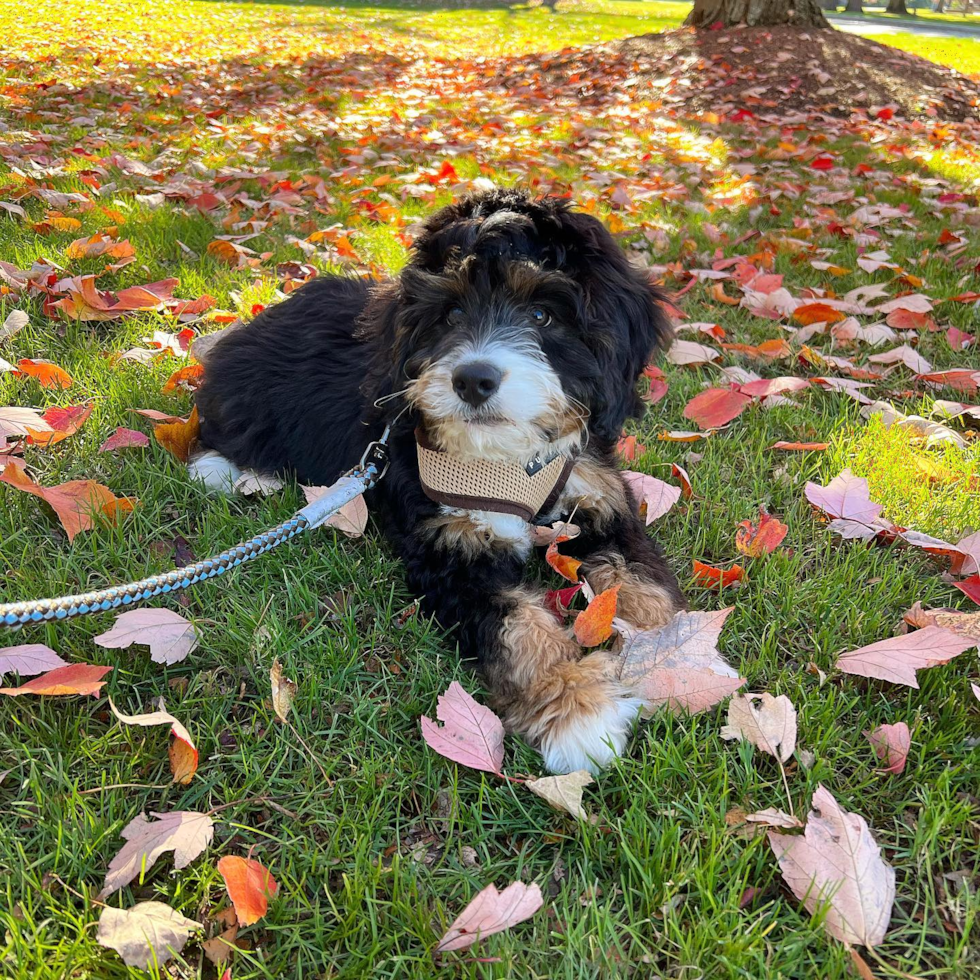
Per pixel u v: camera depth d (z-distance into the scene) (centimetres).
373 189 140
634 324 59
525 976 37
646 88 248
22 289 92
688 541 66
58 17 378
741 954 37
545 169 163
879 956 38
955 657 52
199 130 184
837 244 128
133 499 63
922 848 42
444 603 56
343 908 40
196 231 116
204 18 443
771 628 55
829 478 72
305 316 75
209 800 45
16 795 45
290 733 48
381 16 541
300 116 205
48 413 70
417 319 57
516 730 49
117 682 51
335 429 68
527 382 52
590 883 41
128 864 40
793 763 47
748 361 94
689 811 43
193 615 56
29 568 58
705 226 127
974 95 256
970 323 100
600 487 61
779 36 263
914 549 65
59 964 37
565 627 57
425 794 46
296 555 62
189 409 79
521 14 616
